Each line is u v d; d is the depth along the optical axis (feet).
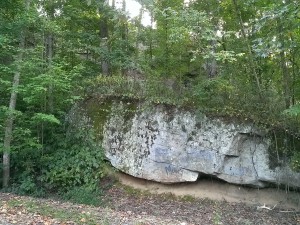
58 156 39.40
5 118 36.70
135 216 29.30
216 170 36.37
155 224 26.40
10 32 36.78
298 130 35.58
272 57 40.29
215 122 37.04
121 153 39.29
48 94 38.81
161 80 41.14
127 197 36.63
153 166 37.83
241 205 35.22
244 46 39.37
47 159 38.75
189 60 40.93
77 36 45.32
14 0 38.27
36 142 38.96
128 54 45.62
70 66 45.85
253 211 33.68
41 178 37.86
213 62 41.73
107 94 41.50
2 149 36.17
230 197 36.37
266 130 35.96
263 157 36.06
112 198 36.04
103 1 44.14
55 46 45.16
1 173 38.93
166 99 38.52
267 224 30.14
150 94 39.42
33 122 38.22
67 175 37.32
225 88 38.19
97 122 41.16
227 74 40.50
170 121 38.19
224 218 31.42
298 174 34.96
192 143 37.27
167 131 38.09
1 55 37.60
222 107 37.01
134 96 39.91
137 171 38.24
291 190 35.60
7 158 37.96
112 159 39.47
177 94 39.01
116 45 46.26
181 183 37.68
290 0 28.02
